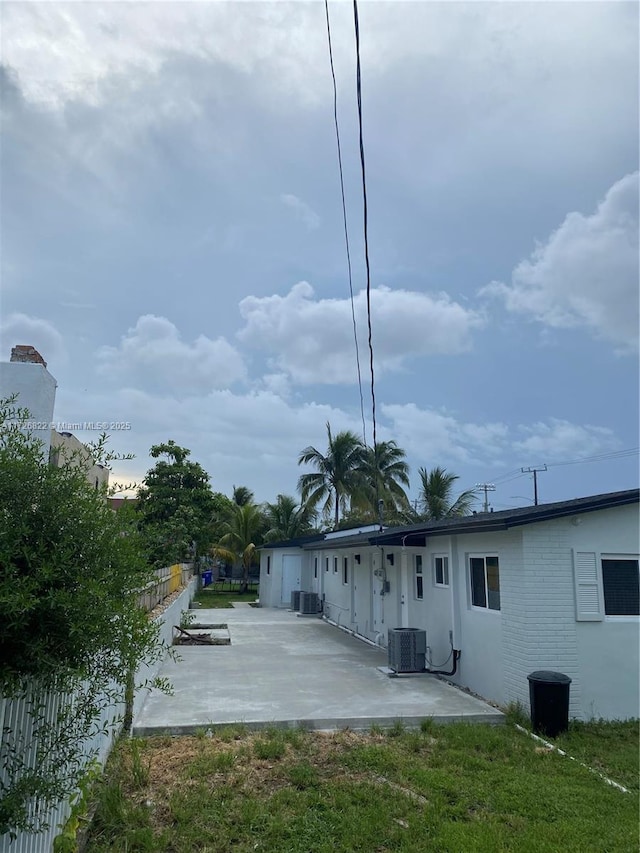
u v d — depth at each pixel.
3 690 2.98
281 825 4.71
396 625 13.11
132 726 7.12
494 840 4.55
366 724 7.61
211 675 10.39
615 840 4.63
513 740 7.05
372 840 4.56
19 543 2.97
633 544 8.63
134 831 4.50
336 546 16.89
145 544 4.02
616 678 8.24
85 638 3.13
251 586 41.59
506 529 8.38
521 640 8.20
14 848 3.21
